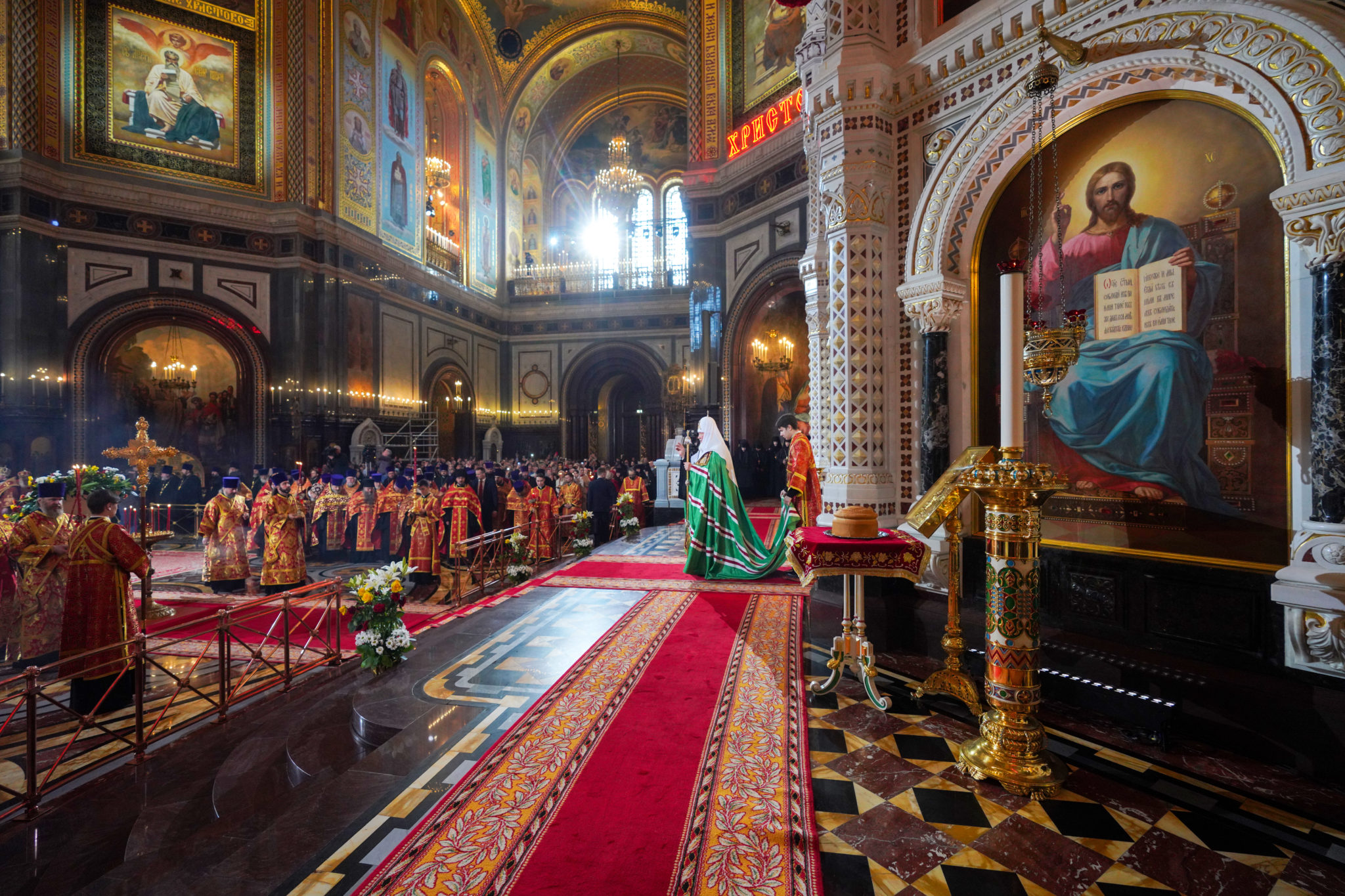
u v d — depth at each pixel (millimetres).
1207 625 3621
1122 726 3680
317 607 8016
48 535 6059
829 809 2826
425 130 22922
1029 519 3141
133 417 16469
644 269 28484
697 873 2305
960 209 4816
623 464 18984
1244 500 3539
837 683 4090
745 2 15648
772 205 14820
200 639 6754
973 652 4504
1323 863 2467
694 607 5961
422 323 22766
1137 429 3996
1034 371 3180
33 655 5902
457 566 8289
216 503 9102
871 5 5301
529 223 30719
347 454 18594
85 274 15750
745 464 16156
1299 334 3299
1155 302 3910
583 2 25766
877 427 5414
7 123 14766
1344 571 3031
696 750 3256
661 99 30000
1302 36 3137
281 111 17922
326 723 4164
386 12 20812
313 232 18188
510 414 28781
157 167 16688
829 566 3879
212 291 17109
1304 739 3135
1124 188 4051
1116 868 2434
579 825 2598
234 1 17562
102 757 4168
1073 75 4043
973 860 2471
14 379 14688
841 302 5461
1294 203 3117
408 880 2248
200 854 2617
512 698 3955
